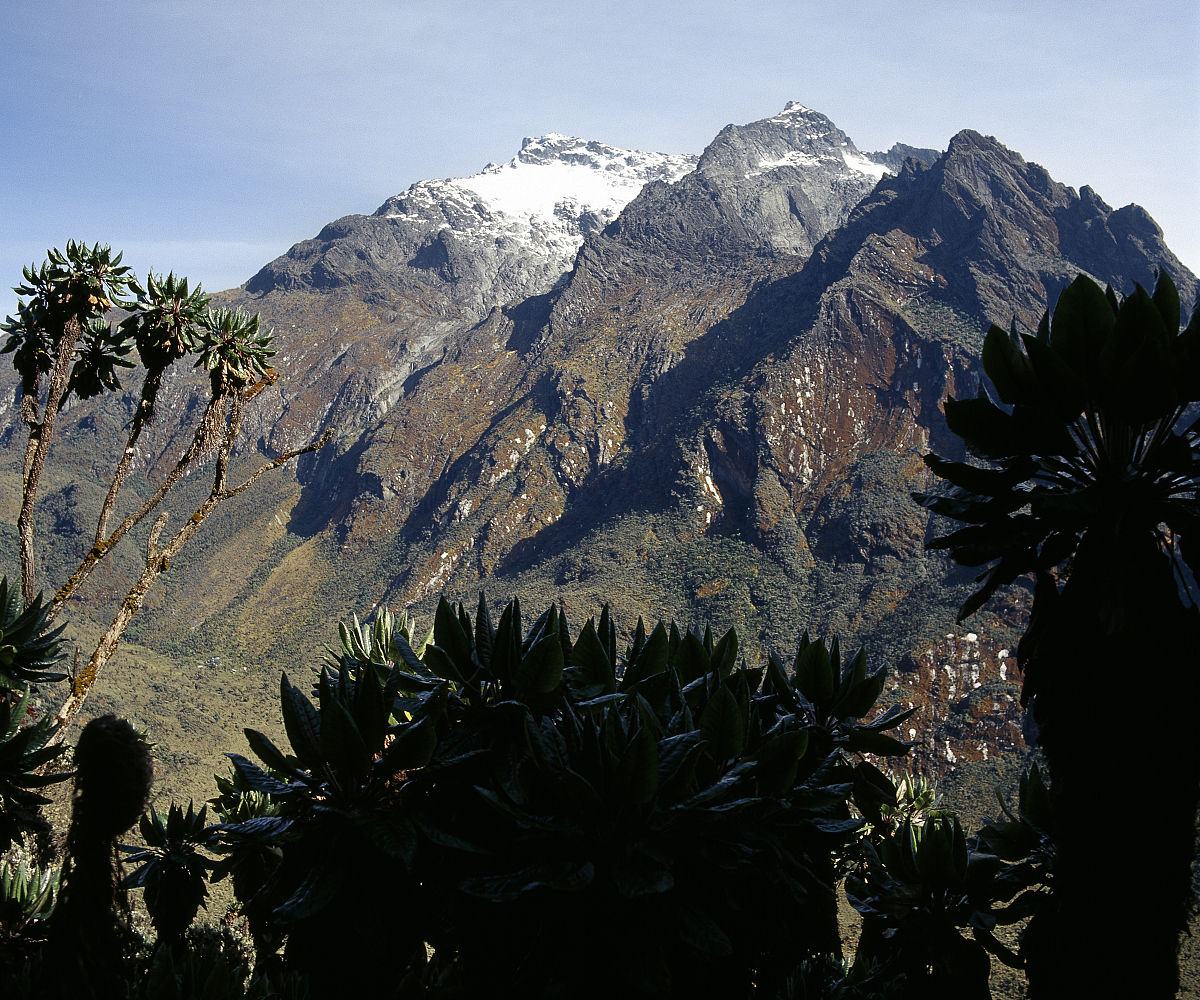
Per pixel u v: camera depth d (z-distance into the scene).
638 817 5.01
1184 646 5.47
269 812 8.63
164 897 7.59
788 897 5.80
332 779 5.18
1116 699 5.46
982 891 6.45
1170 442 5.31
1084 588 5.68
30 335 16.75
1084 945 5.48
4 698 9.06
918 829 7.08
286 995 5.24
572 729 5.23
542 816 4.93
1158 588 5.53
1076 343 5.70
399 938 5.26
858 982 6.72
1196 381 5.38
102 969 4.14
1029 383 5.75
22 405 16.92
